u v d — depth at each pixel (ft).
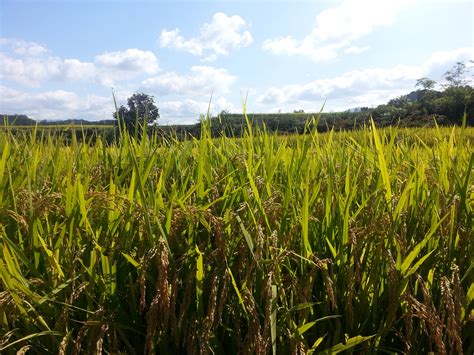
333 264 5.61
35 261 5.37
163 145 10.16
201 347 4.52
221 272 4.95
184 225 5.77
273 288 4.75
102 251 5.09
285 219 6.00
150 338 4.55
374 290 5.38
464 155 9.23
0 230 5.45
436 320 4.59
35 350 4.89
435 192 6.78
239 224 5.35
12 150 8.83
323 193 6.91
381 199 6.59
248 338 4.63
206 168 7.35
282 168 8.21
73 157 8.89
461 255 5.74
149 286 5.35
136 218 5.50
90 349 4.78
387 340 5.62
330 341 5.47
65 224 5.70
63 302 4.93
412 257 5.14
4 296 4.63
